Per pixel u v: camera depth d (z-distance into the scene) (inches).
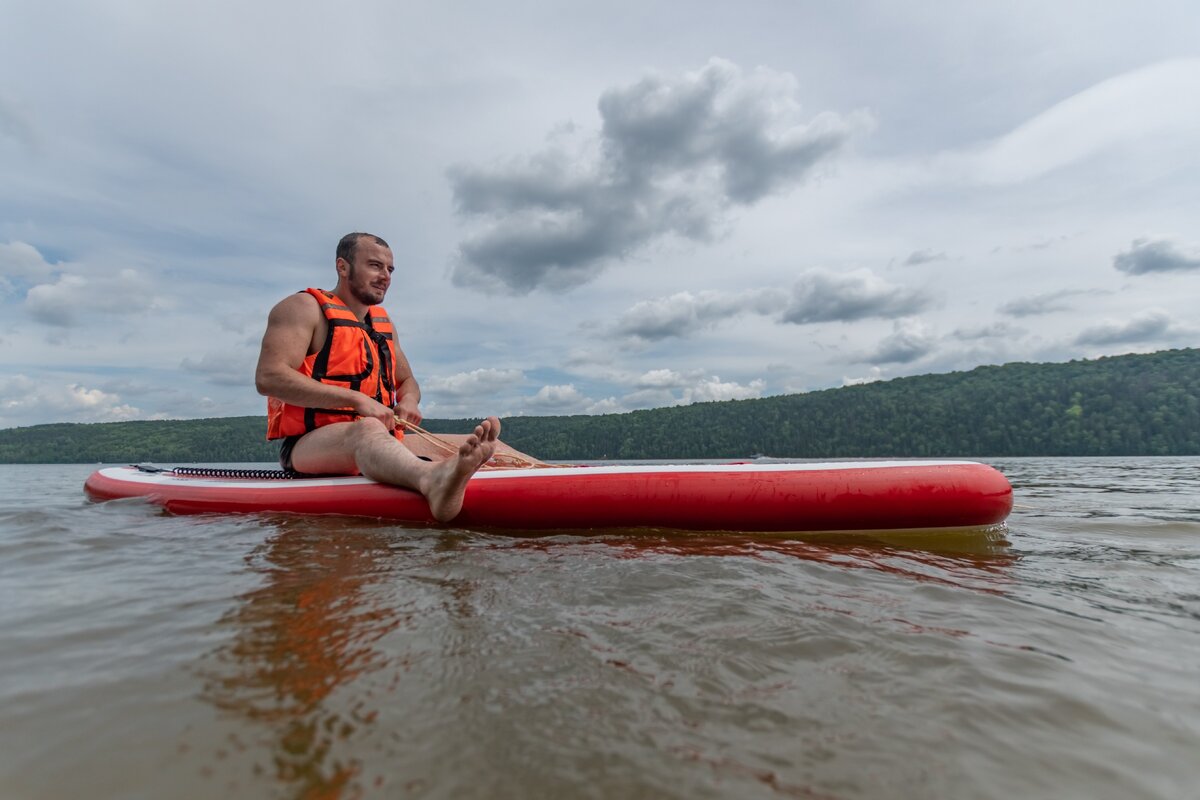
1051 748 38.3
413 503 122.2
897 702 43.9
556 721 39.5
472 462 106.1
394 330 170.7
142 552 89.5
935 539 116.0
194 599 64.2
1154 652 55.7
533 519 116.9
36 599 64.9
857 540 112.0
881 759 36.3
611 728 38.9
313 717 39.5
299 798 31.2
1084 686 47.5
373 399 147.9
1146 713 43.4
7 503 179.2
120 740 36.6
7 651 50.4
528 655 49.9
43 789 31.9
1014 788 33.9
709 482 118.0
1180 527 143.6
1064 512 179.9
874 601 68.5
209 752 35.4
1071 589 79.4
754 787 33.1
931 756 36.8
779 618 60.5
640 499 117.3
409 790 32.1
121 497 152.3
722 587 70.9
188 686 43.8
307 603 62.7
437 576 73.9
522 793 32.0
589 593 67.5
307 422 140.3
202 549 90.7
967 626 61.1
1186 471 576.1
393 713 40.2
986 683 47.4
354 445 131.6
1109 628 62.5
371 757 35.1
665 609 62.6
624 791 32.4
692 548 96.9
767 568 81.6
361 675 45.8
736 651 52.0
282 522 116.8
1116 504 210.4
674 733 38.6
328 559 83.0
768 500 117.1
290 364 136.3
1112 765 36.6
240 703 41.3
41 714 39.7
